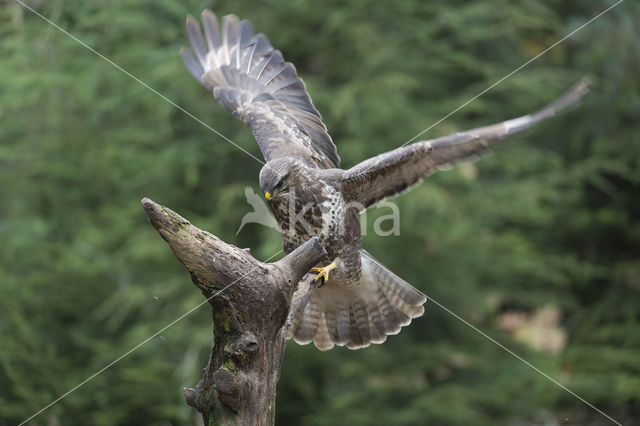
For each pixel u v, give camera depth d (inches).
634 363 597.0
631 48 631.8
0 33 533.0
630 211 665.0
